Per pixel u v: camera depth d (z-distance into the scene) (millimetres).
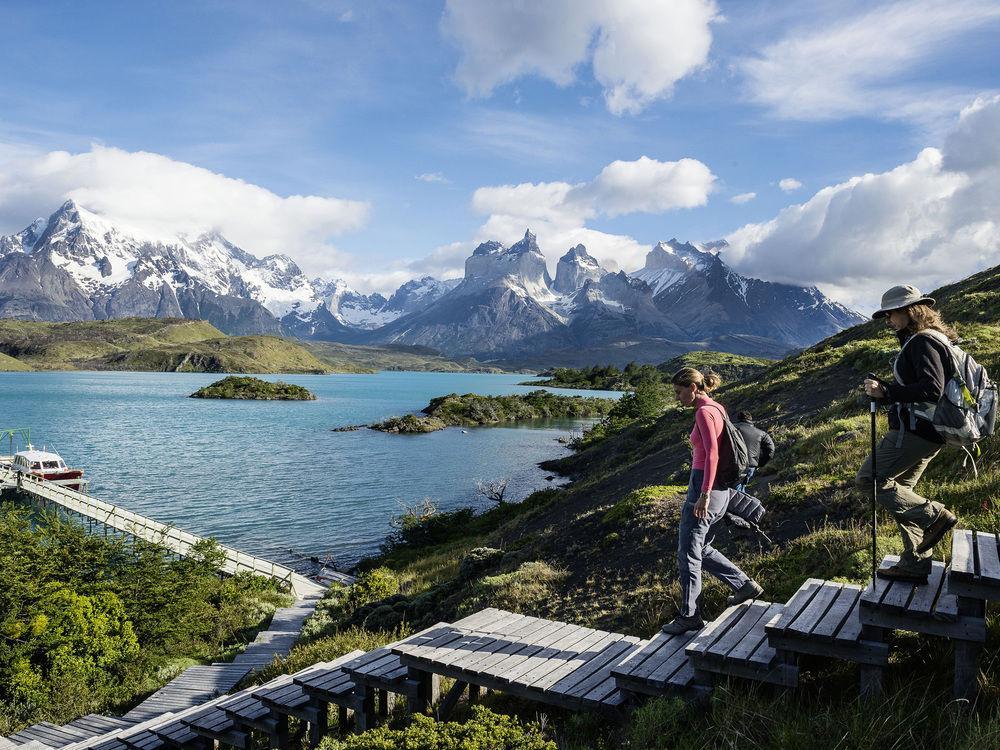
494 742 4742
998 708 4289
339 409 174625
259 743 9922
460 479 68625
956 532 5211
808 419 23422
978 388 4672
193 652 22344
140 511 52844
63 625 19734
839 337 46531
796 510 12484
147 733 11055
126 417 134750
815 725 4656
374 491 62219
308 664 14500
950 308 33562
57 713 17594
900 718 4543
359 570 36656
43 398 182250
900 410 4863
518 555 17766
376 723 7406
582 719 6082
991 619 5402
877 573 5328
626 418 88688
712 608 9273
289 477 69625
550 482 65375
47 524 25562
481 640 7145
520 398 173000
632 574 12688
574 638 7184
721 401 38438
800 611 5352
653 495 16734
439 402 154500
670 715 5133
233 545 43031
